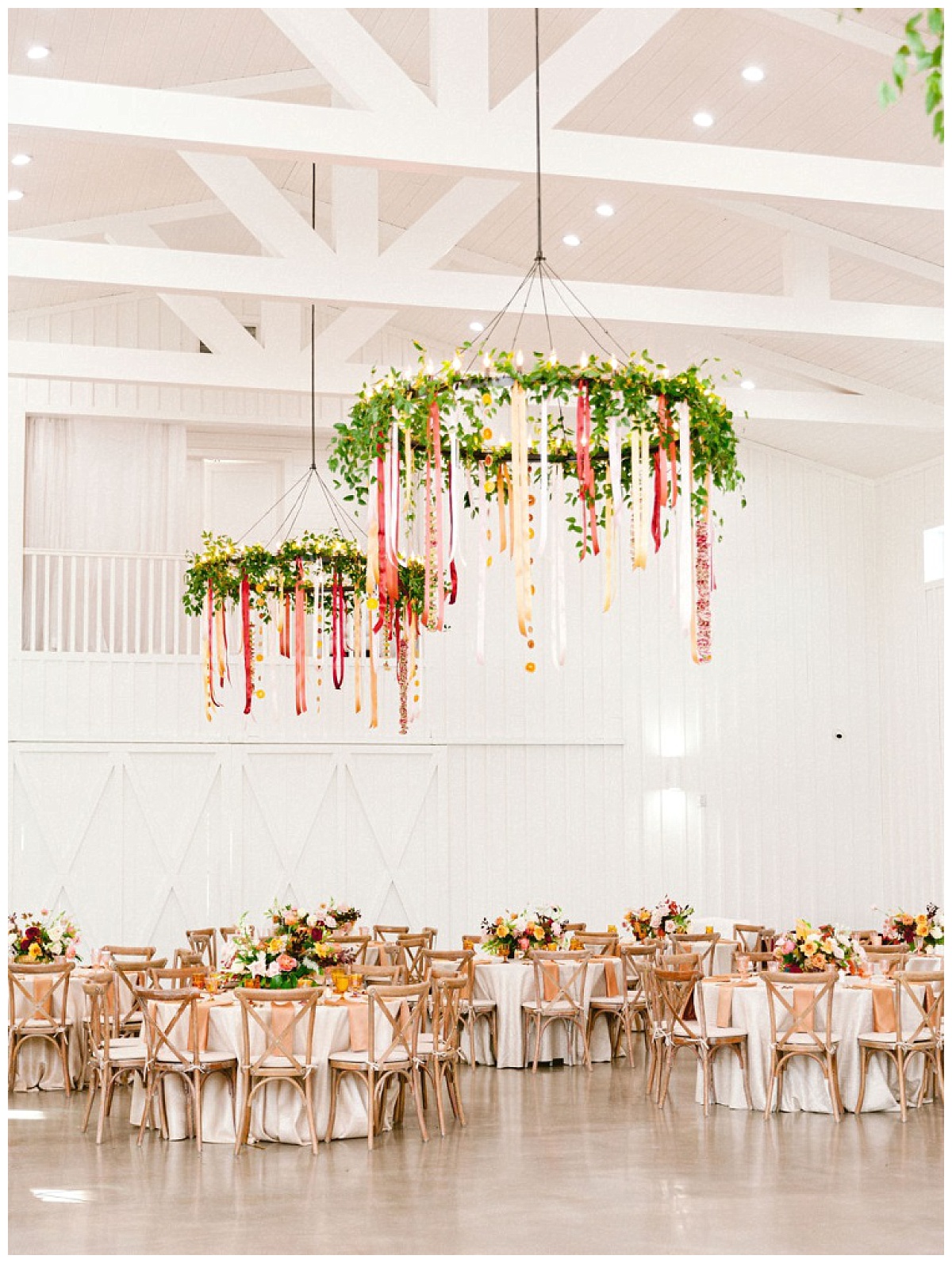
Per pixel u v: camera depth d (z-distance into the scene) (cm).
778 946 874
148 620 1362
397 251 859
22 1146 770
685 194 737
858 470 1521
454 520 676
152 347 1361
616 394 617
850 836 1495
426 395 630
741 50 877
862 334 967
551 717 1427
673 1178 683
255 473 1483
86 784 1287
